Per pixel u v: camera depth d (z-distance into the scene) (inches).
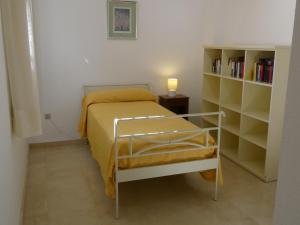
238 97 157.3
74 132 172.9
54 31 159.2
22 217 100.3
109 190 100.6
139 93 166.7
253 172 134.4
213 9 178.5
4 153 74.2
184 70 186.5
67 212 104.7
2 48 81.7
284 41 132.3
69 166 142.6
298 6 23.9
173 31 179.8
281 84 120.3
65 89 166.9
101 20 165.8
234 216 103.0
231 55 151.8
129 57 175.0
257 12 147.1
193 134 106.6
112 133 110.0
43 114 165.5
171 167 104.1
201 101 181.0
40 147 167.6
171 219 101.1
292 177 25.4
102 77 172.2
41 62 159.9
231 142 162.6
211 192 119.0
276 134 124.8
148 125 121.5
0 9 85.1
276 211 27.4
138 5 170.7
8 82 91.4
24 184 119.2
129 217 102.1
